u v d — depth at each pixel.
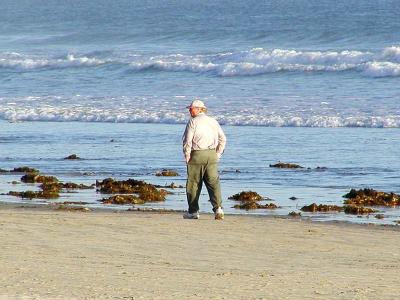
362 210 48.84
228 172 65.69
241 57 147.38
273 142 81.56
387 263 31.77
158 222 41.84
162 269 29.30
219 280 26.95
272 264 31.19
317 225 42.41
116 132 92.00
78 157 74.75
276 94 114.19
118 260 31.27
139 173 66.25
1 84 141.38
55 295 23.83
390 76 125.75
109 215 44.47
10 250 32.84
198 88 124.06
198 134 43.91
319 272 29.25
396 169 65.94
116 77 142.12
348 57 139.38
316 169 66.44
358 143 79.69
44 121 104.44
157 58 156.00
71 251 33.06
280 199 53.97
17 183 61.59
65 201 53.16
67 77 145.50
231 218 44.69
